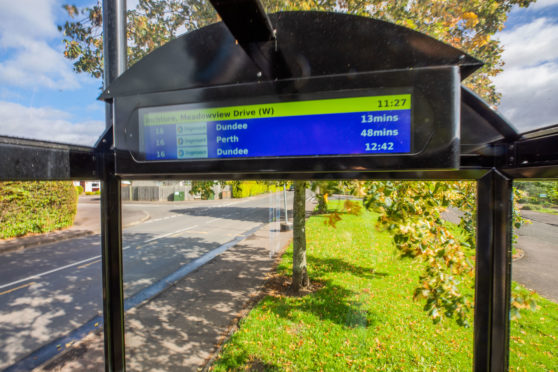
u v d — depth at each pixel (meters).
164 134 1.16
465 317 1.95
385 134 0.94
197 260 7.38
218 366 3.07
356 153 0.97
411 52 0.90
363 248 5.46
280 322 3.80
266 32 0.92
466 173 1.14
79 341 3.84
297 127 1.02
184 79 1.11
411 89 0.91
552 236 4.59
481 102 1.05
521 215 1.90
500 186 1.13
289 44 0.98
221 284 5.59
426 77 0.89
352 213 2.34
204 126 1.12
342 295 4.21
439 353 2.88
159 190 22.41
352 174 1.15
